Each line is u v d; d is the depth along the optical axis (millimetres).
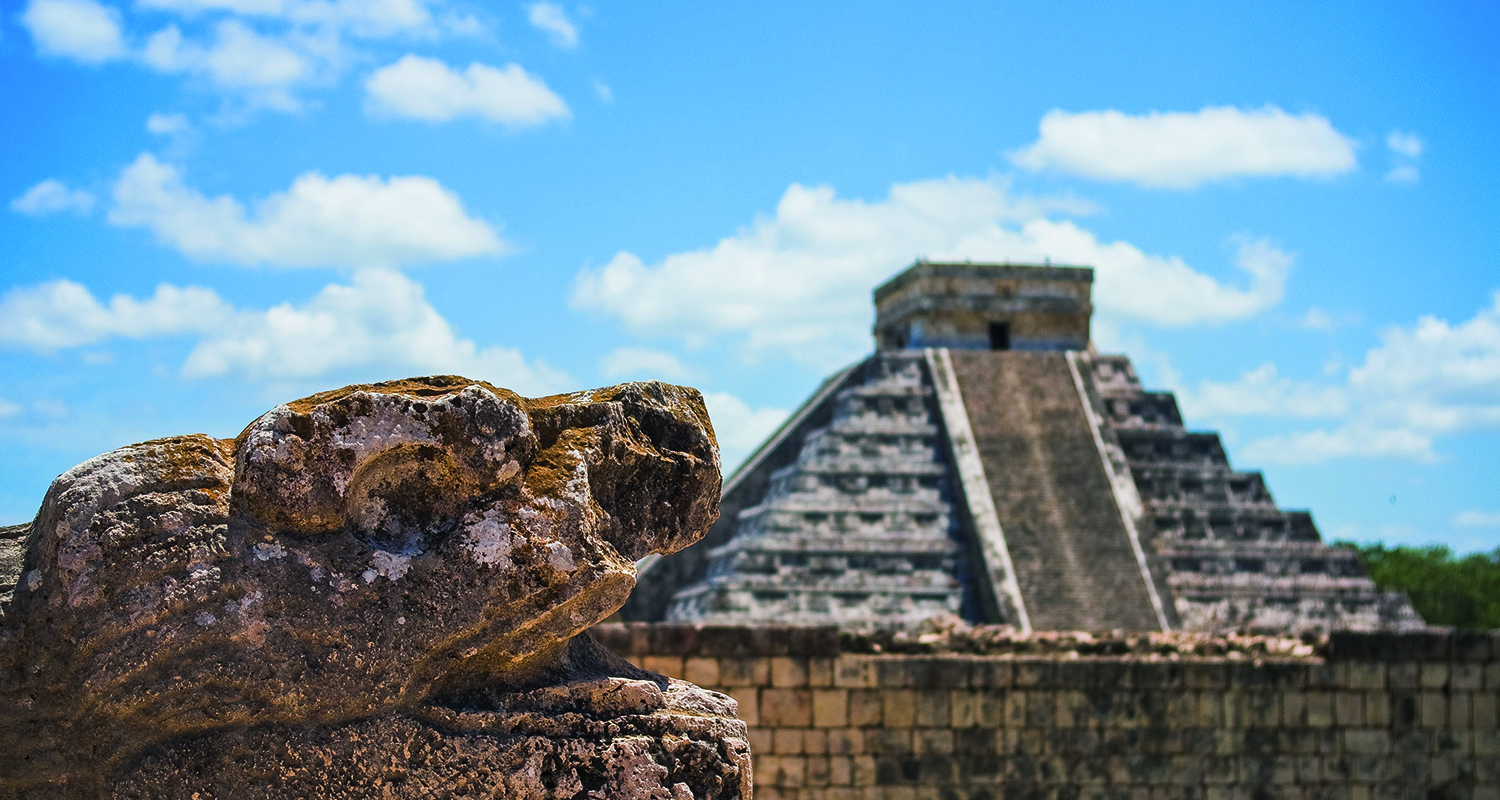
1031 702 22594
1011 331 74500
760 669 22000
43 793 5324
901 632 23375
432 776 5383
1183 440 68438
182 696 5254
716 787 5703
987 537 60625
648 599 64500
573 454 5684
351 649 5336
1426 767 23266
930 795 22109
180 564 5250
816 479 63500
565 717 5582
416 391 5648
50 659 5289
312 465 5340
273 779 5305
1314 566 62375
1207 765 22875
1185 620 58562
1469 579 82750
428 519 5531
